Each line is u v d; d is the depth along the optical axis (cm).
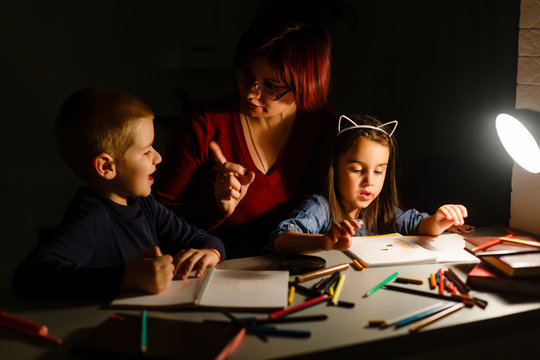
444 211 120
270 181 133
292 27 114
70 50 350
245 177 118
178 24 364
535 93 117
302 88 116
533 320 79
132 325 70
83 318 76
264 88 116
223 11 366
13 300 82
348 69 306
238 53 119
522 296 84
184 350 62
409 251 106
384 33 266
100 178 95
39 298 83
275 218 135
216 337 66
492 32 181
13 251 283
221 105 134
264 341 67
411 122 245
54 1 340
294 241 106
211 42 370
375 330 70
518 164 120
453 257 104
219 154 118
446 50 213
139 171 95
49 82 350
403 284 89
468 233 126
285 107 122
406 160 249
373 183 123
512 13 170
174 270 91
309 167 138
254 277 90
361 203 125
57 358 64
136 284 81
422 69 233
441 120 219
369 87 285
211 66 360
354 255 104
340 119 130
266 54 112
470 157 195
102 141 90
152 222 109
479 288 87
